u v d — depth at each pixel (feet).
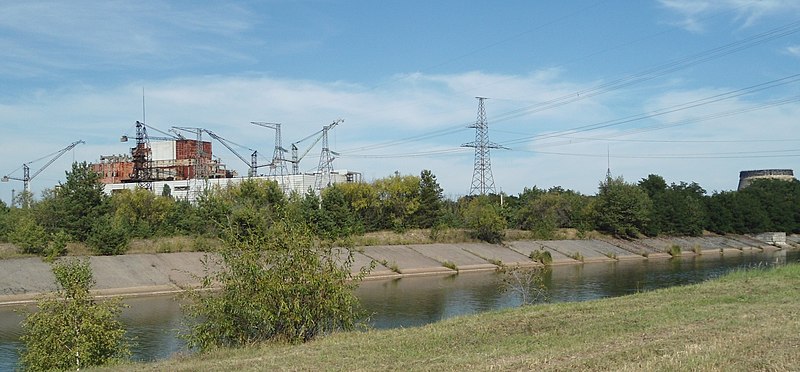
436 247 312.71
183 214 288.92
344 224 305.12
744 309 76.59
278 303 79.00
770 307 77.66
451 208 381.81
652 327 65.36
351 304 86.07
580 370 46.29
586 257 327.26
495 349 57.88
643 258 337.72
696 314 73.61
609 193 391.65
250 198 299.99
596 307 85.46
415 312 159.63
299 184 415.23
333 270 83.97
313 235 85.10
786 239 446.60
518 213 393.09
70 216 245.24
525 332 68.64
